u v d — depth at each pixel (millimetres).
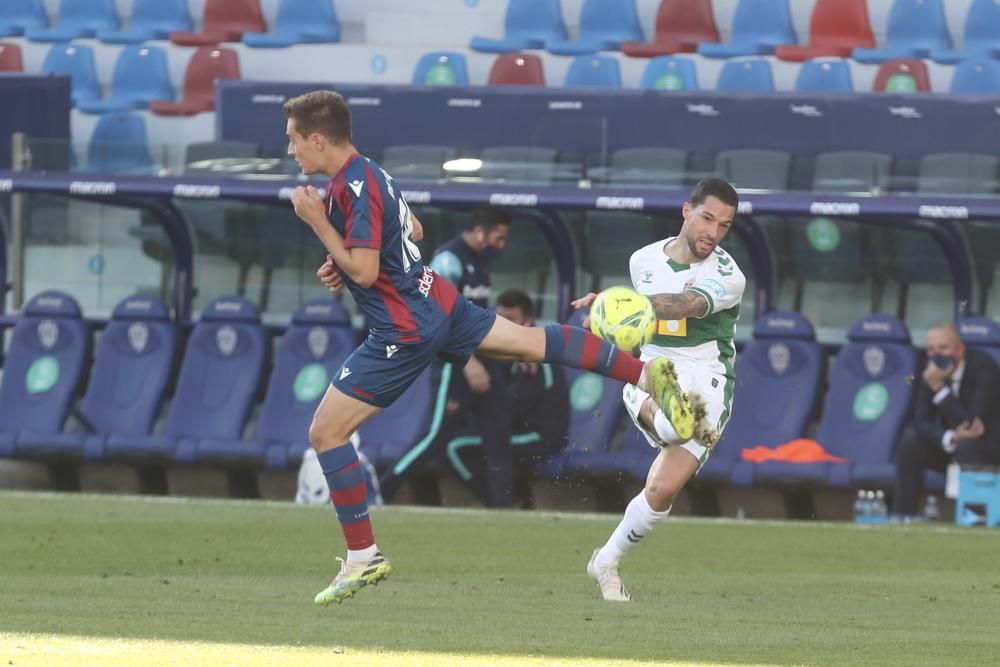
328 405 21281
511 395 46719
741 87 64812
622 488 48250
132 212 54906
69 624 20328
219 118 57562
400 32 71000
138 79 71188
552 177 49344
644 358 25547
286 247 54312
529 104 52594
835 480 45375
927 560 33500
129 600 23484
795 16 68000
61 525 37500
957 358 43188
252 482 51875
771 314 49125
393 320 21156
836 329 51219
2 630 19609
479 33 70438
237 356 51938
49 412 52344
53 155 51312
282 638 19281
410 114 53844
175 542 34094
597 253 52000
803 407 48031
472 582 27656
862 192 47062
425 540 35750
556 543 35500
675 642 19891
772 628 21688
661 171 48594
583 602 24531
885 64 63562
